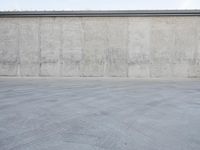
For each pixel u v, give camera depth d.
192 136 2.86
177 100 5.23
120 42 10.42
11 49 10.71
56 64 10.67
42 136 2.81
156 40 10.31
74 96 5.69
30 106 4.51
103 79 9.95
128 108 4.40
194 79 9.94
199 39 10.10
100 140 2.69
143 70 10.41
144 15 10.18
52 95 5.82
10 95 5.79
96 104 4.75
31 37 10.66
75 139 2.71
